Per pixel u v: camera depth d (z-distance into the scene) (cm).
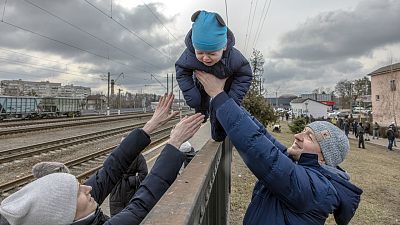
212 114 266
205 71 209
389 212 902
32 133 2361
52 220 151
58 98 4712
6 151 1455
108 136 2325
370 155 2344
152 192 183
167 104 266
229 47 223
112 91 6562
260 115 2114
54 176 160
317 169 188
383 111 5478
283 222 182
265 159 171
